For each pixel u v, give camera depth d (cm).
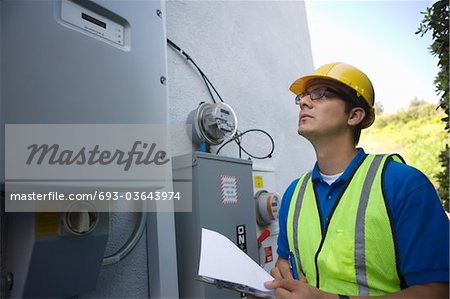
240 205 120
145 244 91
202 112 133
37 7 54
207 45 155
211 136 134
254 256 122
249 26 190
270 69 203
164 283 88
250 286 69
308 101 95
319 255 83
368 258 76
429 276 69
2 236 60
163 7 85
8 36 50
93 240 65
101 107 61
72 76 57
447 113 101
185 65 139
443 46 99
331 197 89
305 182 102
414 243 71
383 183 80
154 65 75
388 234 75
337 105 92
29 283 57
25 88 51
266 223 156
